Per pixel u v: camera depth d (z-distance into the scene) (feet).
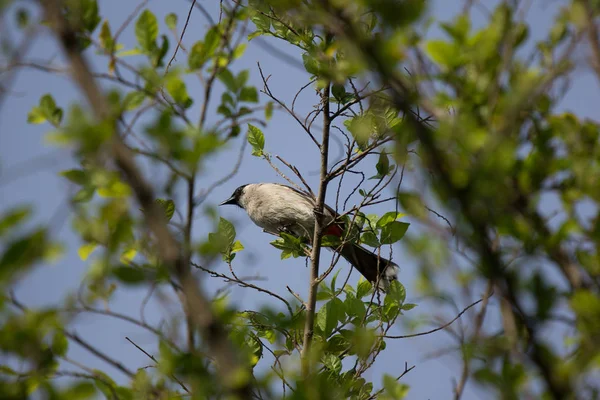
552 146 17.56
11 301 15.94
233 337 22.03
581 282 16.17
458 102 16.37
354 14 15.56
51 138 13.89
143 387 18.70
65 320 16.58
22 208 12.84
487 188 14.62
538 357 14.15
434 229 16.81
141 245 16.79
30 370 17.10
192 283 13.05
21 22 15.89
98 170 16.46
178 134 16.06
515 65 17.30
